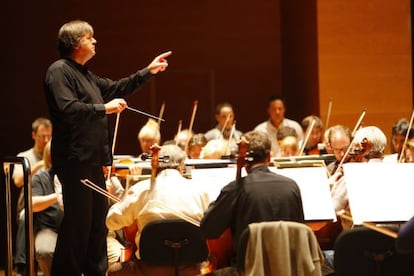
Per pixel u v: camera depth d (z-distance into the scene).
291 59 18.62
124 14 19.22
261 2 19.62
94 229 8.84
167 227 8.79
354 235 7.81
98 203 8.82
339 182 9.87
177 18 19.41
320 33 16.47
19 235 11.91
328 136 11.62
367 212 8.95
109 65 19.20
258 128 16.67
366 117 16.62
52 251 11.33
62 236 8.59
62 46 8.59
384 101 16.67
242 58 19.61
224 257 9.96
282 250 7.61
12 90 18.94
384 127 16.69
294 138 13.29
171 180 9.36
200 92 19.53
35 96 19.00
